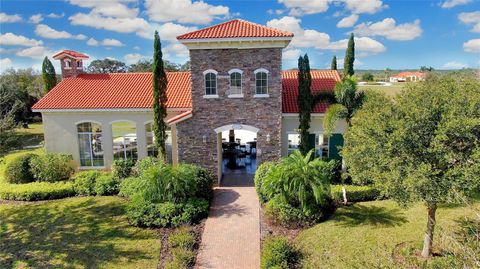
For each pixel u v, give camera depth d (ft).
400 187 36.81
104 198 71.36
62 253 50.16
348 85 72.84
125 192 70.79
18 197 70.95
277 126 75.31
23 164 79.46
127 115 85.81
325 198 60.54
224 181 80.02
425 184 34.63
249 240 53.16
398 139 36.63
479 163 32.86
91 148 88.89
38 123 177.68
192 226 57.47
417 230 51.72
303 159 59.77
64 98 88.63
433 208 42.86
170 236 53.72
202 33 72.28
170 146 88.94
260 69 72.95
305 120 75.82
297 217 55.98
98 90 91.86
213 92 74.59
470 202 37.70
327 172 68.44
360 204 63.52
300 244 50.75
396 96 43.62
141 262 47.73
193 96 74.74
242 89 74.02
